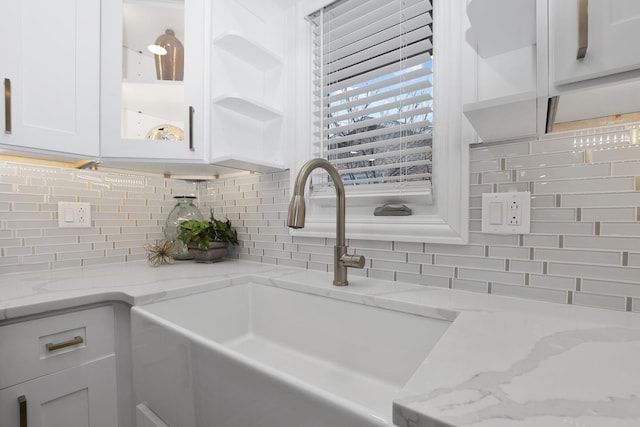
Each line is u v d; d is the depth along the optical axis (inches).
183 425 25.1
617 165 27.6
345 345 34.7
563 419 12.3
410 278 39.1
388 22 41.8
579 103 25.4
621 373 16.2
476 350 19.1
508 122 27.5
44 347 31.2
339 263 37.8
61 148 40.7
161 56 49.1
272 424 18.6
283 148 52.6
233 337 42.1
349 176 47.1
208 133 47.9
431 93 39.1
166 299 35.4
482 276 34.1
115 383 35.7
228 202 61.3
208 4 47.9
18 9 37.4
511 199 32.3
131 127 47.5
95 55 44.1
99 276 43.8
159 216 61.9
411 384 15.0
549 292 30.5
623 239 27.3
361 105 45.8
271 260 54.4
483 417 12.4
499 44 30.5
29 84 38.2
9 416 29.1
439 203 37.1
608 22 18.4
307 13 50.1
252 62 53.3
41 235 47.8
